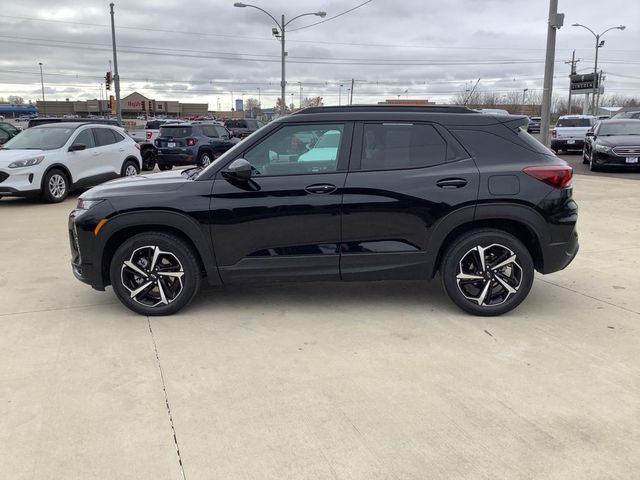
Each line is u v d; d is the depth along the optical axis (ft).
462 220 14.57
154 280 15.12
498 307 15.03
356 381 11.55
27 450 9.22
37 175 36.17
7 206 36.47
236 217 14.65
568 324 14.61
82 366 12.30
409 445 9.32
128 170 45.37
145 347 13.30
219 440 9.49
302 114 15.06
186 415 10.28
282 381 11.57
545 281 18.47
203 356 12.80
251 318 15.21
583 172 53.88
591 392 11.05
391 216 14.62
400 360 12.52
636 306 15.97
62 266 20.83
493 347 13.19
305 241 14.80
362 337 13.84
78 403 10.71
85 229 14.88
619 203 34.17
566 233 14.75
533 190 14.47
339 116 14.96
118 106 112.16
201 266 15.47
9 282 18.74
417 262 14.84
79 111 327.88
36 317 15.35
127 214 14.70
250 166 14.24
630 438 9.49
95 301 16.74
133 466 8.80
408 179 14.58
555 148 82.74
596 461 8.87
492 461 8.89
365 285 18.16
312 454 9.09
